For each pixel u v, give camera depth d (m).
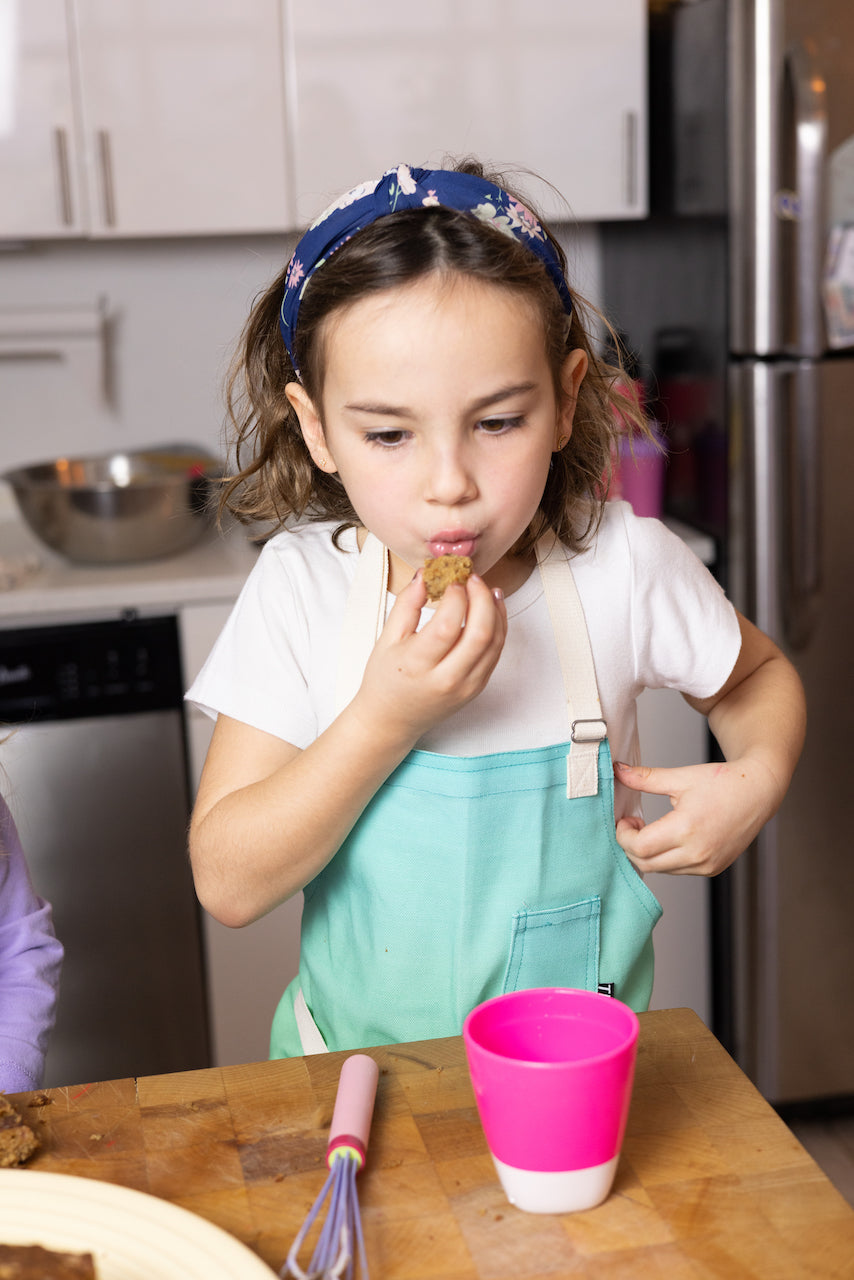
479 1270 0.55
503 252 0.73
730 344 1.83
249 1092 0.69
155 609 1.89
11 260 2.31
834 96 1.73
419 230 0.73
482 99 2.02
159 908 1.96
